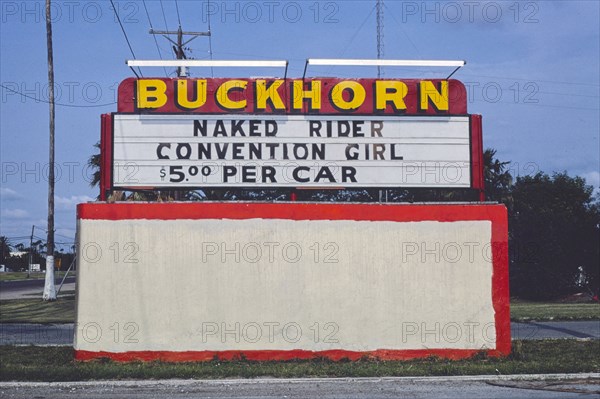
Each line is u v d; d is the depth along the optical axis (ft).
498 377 43.47
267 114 51.55
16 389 40.50
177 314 49.11
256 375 43.65
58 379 42.63
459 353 50.06
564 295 140.67
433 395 38.24
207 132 51.21
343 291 49.78
